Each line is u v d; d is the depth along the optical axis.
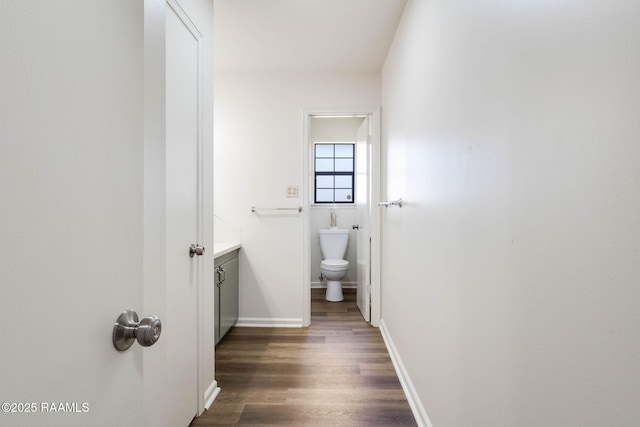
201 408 1.65
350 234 4.39
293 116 2.94
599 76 0.52
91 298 0.50
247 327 2.93
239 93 2.96
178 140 1.41
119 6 0.58
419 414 1.59
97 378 0.51
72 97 0.47
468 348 1.04
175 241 1.39
